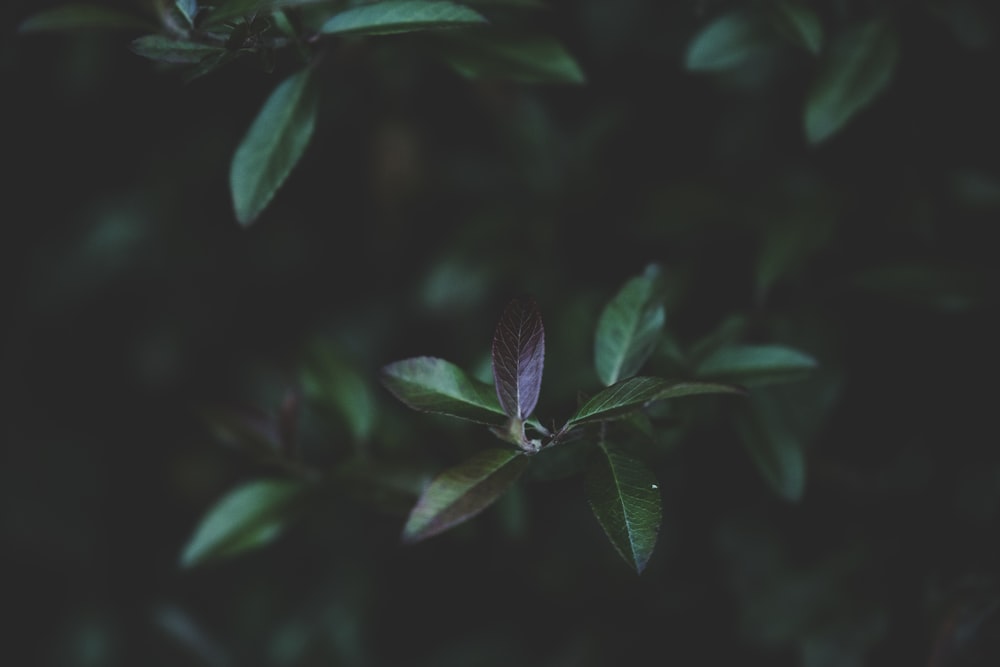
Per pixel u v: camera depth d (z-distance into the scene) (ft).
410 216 3.52
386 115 3.28
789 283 2.46
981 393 2.44
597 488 1.89
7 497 3.65
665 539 2.81
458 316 3.10
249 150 2.09
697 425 2.43
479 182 2.99
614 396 1.88
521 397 1.91
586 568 2.95
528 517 2.93
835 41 2.29
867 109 2.53
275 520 2.30
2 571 3.62
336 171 3.51
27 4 2.64
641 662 2.74
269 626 3.21
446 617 3.16
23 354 3.70
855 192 2.45
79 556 3.65
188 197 3.44
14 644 3.55
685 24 2.90
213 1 1.99
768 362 2.16
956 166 2.51
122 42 3.10
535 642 3.00
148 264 3.46
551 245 2.73
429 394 1.92
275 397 3.45
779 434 2.23
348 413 2.31
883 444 2.50
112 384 3.85
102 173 3.47
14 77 3.09
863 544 2.45
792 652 2.67
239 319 3.62
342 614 3.02
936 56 2.46
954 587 2.29
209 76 3.03
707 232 2.56
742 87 2.76
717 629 2.73
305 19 2.16
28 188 3.47
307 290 3.64
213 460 3.74
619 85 3.02
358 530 3.22
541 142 2.85
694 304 2.51
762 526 2.62
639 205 2.59
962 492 2.41
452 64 2.20
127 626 3.49
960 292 2.34
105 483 3.77
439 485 1.90
